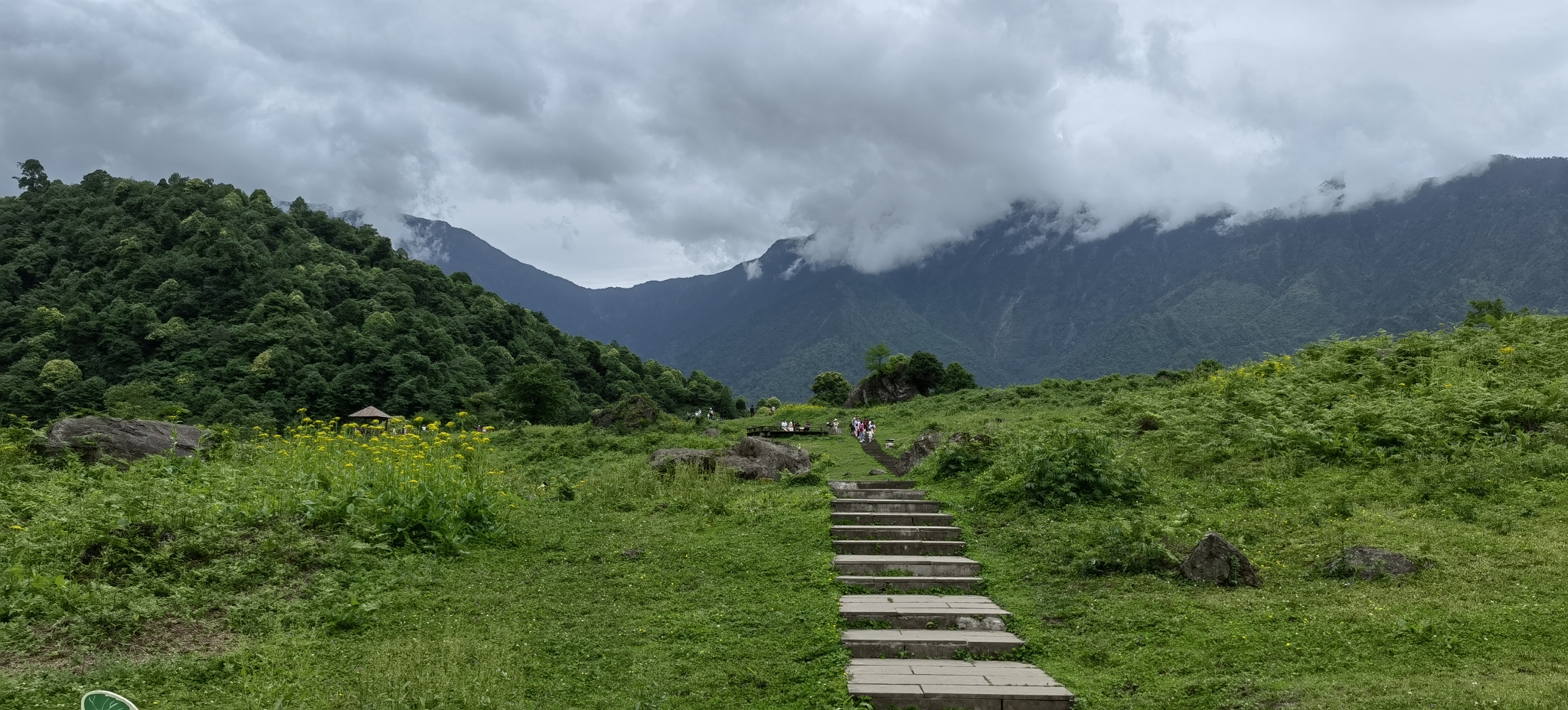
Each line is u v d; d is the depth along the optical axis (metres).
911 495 14.38
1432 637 7.29
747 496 14.79
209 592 8.33
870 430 30.12
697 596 9.64
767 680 7.43
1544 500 10.79
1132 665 7.54
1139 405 21.05
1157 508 12.11
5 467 11.75
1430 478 11.95
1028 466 13.59
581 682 7.37
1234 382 20.28
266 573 8.98
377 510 10.91
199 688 6.67
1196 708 6.60
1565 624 7.30
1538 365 16.97
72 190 115.62
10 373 74.31
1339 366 19.19
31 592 7.60
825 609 9.15
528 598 9.45
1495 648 7.03
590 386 104.75
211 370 75.38
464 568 10.31
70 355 79.19
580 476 20.41
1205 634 7.89
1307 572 9.20
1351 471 12.88
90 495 10.43
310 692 6.64
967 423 27.55
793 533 11.95
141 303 84.38
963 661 8.05
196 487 11.18
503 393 57.56
